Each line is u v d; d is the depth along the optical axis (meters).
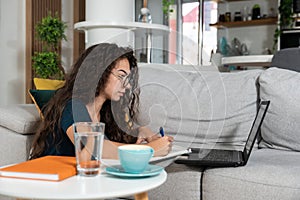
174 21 7.04
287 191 1.41
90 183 1.07
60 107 1.47
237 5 6.60
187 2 7.00
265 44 6.42
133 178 1.13
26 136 2.02
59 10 5.40
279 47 5.97
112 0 3.17
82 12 5.68
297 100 1.96
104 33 3.07
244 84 2.16
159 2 6.92
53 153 1.53
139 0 6.88
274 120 2.00
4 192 1.00
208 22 6.88
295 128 1.93
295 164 1.61
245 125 2.07
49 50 4.94
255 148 2.08
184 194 1.62
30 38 4.91
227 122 2.08
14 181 1.09
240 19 6.48
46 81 2.38
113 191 1.00
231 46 6.68
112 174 1.14
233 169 1.55
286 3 5.84
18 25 4.91
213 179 1.55
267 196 1.44
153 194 1.70
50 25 4.04
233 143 2.05
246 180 1.48
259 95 2.12
